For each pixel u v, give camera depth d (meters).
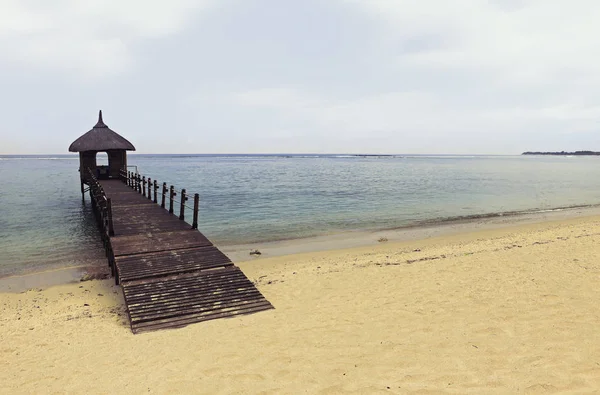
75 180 46.16
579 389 3.91
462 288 7.75
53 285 9.70
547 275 8.23
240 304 7.36
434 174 64.19
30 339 6.27
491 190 35.72
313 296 8.02
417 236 15.66
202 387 4.43
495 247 12.30
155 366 5.04
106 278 10.25
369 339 5.55
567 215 20.98
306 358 5.05
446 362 4.70
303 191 34.06
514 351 4.85
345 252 12.92
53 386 4.64
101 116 25.86
